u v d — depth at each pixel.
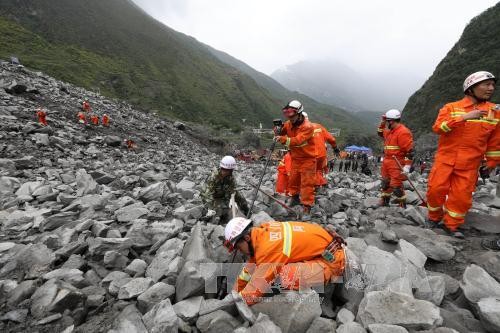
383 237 4.67
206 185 5.75
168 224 5.23
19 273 3.79
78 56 93.50
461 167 4.71
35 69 66.44
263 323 2.84
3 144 11.37
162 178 10.41
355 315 3.19
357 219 6.17
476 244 4.65
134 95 91.75
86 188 7.65
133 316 3.06
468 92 4.62
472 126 4.53
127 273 3.89
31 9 100.19
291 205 6.93
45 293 3.20
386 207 6.93
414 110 70.88
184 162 17.92
